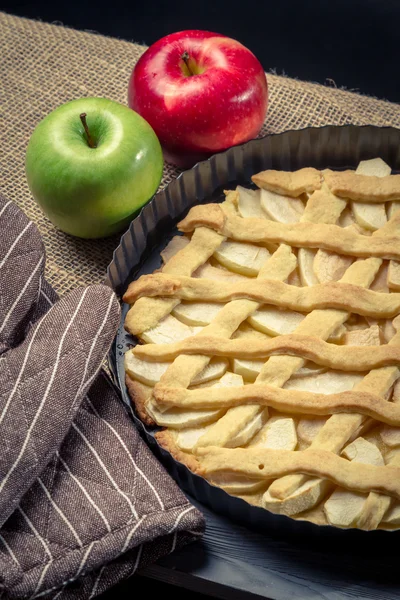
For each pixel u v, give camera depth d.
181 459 0.63
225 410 0.64
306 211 0.70
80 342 0.64
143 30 0.98
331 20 0.95
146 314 0.67
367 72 0.96
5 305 0.66
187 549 0.63
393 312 0.66
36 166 0.71
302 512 0.62
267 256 0.69
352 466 0.62
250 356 0.65
